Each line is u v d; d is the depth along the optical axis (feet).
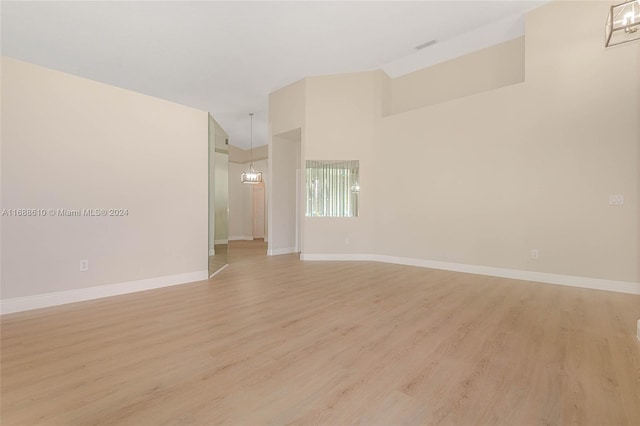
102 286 11.05
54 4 12.32
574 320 8.43
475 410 4.53
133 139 11.91
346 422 4.27
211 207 16.25
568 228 12.59
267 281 13.71
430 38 15.65
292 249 24.68
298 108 20.75
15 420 4.33
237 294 11.44
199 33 14.73
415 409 4.56
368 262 18.95
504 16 13.91
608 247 11.74
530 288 12.12
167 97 22.98
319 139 20.15
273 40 15.56
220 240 18.13
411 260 17.90
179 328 7.96
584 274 12.23
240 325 8.18
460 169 15.83
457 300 10.48
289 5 12.88
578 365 5.90
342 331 7.72
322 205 20.38
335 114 19.98
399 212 18.43
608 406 4.62
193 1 12.43
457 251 15.96
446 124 16.35
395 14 13.65
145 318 8.75
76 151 10.45
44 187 9.78
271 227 22.97
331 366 5.90
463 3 13.03
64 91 10.21
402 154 18.26
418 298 10.77
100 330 7.82
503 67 16.14
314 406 4.64
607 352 6.46
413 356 6.32
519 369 5.76
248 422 4.28
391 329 7.84
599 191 11.92
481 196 15.07
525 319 8.55
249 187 37.65
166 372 5.69
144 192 12.23
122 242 11.58
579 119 12.34
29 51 16.10
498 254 14.51
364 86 19.62
